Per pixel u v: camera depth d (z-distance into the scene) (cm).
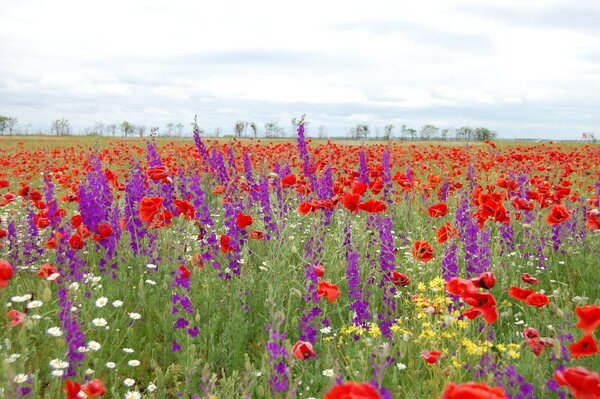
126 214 600
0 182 803
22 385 306
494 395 143
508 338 445
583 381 216
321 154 1606
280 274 553
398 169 1680
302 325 427
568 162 1633
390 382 353
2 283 336
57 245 516
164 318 453
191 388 369
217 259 577
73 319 350
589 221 541
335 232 689
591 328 261
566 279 620
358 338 416
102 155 1569
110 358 394
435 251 638
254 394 356
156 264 564
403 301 521
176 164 1421
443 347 366
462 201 736
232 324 444
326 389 327
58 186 1238
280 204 728
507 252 680
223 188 766
